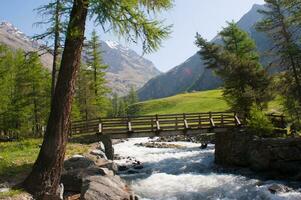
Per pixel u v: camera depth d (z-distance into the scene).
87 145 26.91
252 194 17.56
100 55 51.22
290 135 28.14
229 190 18.72
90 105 49.75
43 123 46.44
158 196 17.98
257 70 38.09
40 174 10.32
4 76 34.34
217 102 84.06
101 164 18.97
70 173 14.71
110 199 12.30
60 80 10.47
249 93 35.03
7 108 35.38
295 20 29.14
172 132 31.17
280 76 33.41
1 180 12.93
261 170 24.45
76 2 9.66
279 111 46.72
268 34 33.88
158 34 10.10
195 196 17.84
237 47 44.72
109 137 29.28
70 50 10.41
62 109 10.44
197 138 51.72
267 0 33.25
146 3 11.19
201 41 45.97
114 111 125.75
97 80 51.50
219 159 29.45
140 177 22.77
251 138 26.56
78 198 12.88
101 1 9.16
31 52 17.33
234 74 38.56
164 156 34.16
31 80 41.69
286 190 17.55
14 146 24.81
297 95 31.91
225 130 31.72
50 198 10.12
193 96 106.50
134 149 42.38
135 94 157.12
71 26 9.64
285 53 31.66
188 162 29.75
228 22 44.88
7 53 38.28
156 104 107.00
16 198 9.78
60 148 10.46
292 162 23.02
